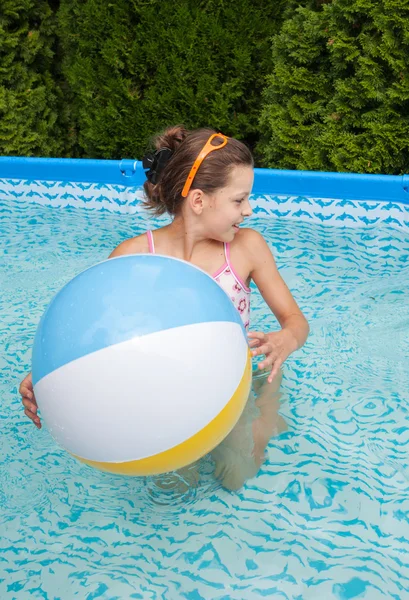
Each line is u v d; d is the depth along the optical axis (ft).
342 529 6.07
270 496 6.47
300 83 14.42
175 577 5.63
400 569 5.63
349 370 8.55
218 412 4.94
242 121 16.74
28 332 9.91
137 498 6.59
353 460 6.92
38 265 11.93
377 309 10.04
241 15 16.12
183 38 15.92
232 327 5.19
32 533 6.17
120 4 16.30
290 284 10.87
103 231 13.58
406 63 12.92
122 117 17.03
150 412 4.62
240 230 7.31
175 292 4.96
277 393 7.66
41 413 5.11
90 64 16.94
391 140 13.24
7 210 15.05
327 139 14.03
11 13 17.30
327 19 13.93
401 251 12.03
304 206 13.51
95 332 4.68
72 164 14.87
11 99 17.22
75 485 6.79
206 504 6.44
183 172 6.31
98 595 5.47
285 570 5.64
